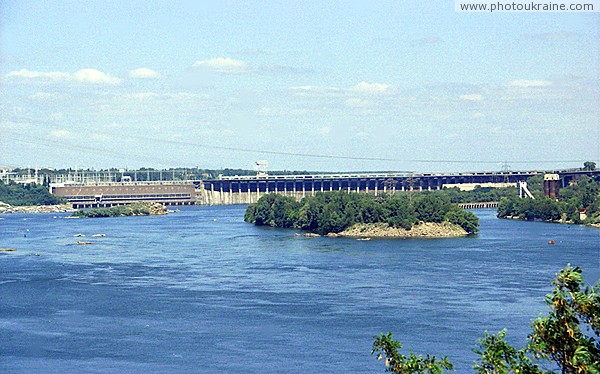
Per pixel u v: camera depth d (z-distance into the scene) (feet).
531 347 239.09
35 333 568.00
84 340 546.67
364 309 620.49
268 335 547.49
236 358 495.00
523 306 618.85
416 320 579.48
